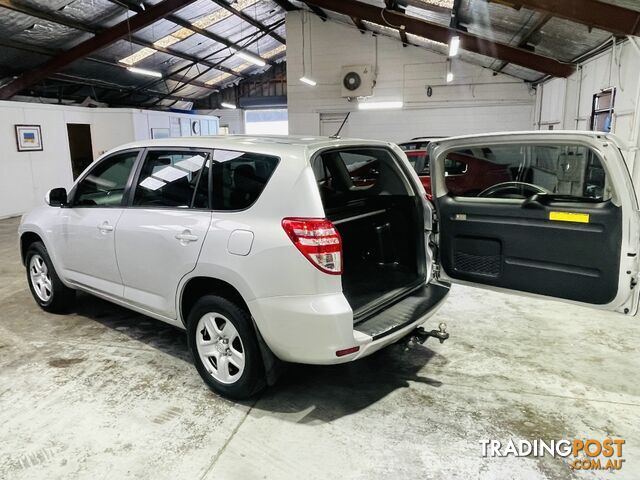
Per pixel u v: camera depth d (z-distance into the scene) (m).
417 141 7.38
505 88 12.57
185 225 2.49
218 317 2.48
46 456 2.07
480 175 5.84
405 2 8.42
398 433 2.24
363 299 2.54
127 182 2.94
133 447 2.13
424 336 2.71
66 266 3.44
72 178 11.09
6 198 9.41
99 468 1.99
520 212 2.66
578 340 3.25
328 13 12.73
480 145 2.76
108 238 2.96
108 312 3.84
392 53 13.14
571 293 2.55
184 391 2.61
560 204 2.53
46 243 3.54
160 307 2.73
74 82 14.04
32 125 9.88
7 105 9.31
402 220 2.98
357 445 2.15
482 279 2.87
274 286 2.14
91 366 2.90
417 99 13.22
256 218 2.23
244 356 2.37
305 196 2.12
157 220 2.65
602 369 2.84
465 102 12.93
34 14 9.30
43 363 2.94
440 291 2.82
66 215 3.35
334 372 2.84
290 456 2.07
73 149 12.35
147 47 13.09
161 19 11.57
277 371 2.37
